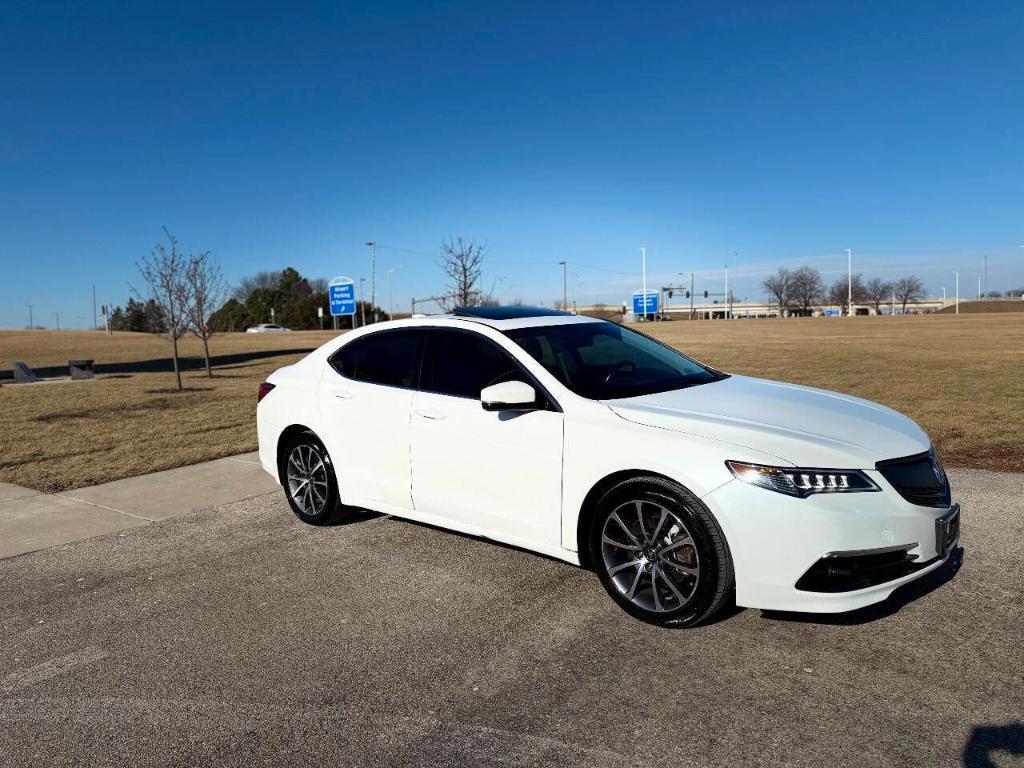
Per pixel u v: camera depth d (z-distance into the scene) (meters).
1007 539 4.84
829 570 3.38
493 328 4.79
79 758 2.90
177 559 5.13
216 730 3.06
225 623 4.08
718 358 22.30
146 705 3.27
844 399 4.53
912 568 3.52
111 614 4.25
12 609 4.36
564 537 4.16
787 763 2.71
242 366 26.38
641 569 3.84
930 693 3.12
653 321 85.44
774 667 3.38
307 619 4.09
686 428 3.74
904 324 52.81
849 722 2.94
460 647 3.70
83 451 8.95
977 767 2.65
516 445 4.31
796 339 35.50
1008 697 3.07
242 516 6.12
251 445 9.12
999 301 132.38
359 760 2.83
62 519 6.12
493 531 4.52
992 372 15.30
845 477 3.42
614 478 3.95
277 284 115.50
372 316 84.94
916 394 11.70
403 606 4.22
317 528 5.74
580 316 5.45
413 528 5.67
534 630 3.86
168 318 17.56
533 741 2.90
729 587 3.58
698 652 3.55
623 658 3.52
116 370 25.48
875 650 3.49
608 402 4.13
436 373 4.91
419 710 3.15
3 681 3.53
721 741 2.85
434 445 4.75
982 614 3.81
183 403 13.88
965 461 7.04
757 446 3.54
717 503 3.50
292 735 3.01
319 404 5.56
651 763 2.74
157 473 7.74
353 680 3.42
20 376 20.50
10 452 8.93
